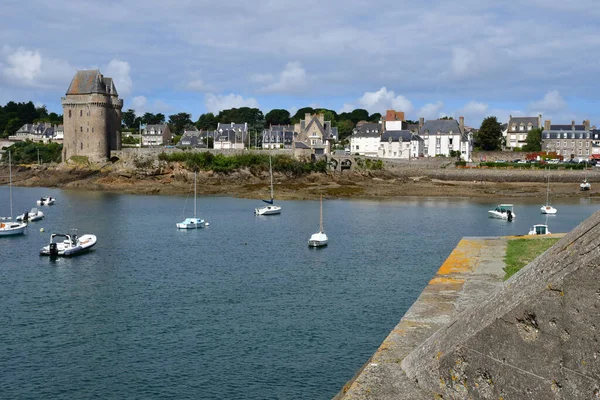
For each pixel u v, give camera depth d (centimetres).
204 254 5188
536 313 637
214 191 11444
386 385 754
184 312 3303
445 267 1691
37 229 6906
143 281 4112
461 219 7600
